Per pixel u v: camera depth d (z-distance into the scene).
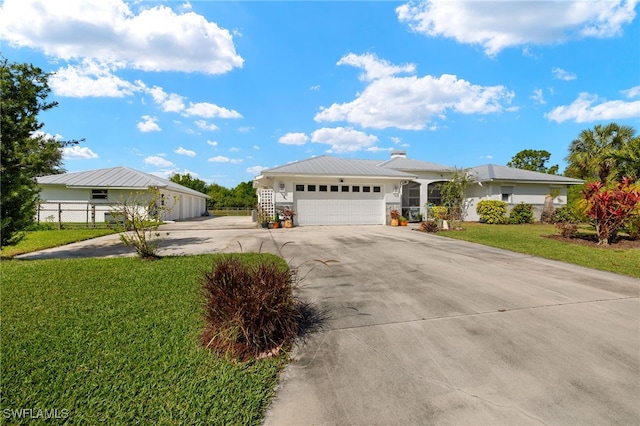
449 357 2.82
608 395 2.26
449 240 10.61
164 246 9.29
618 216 9.30
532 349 2.97
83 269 5.77
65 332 3.16
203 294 3.37
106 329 3.25
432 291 4.84
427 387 2.37
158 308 3.87
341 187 15.98
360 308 4.09
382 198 16.55
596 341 3.13
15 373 2.41
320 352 2.94
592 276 5.79
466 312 3.94
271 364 2.69
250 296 2.94
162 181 23.00
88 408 2.05
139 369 2.52
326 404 2.17
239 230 13.96
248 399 2.20
